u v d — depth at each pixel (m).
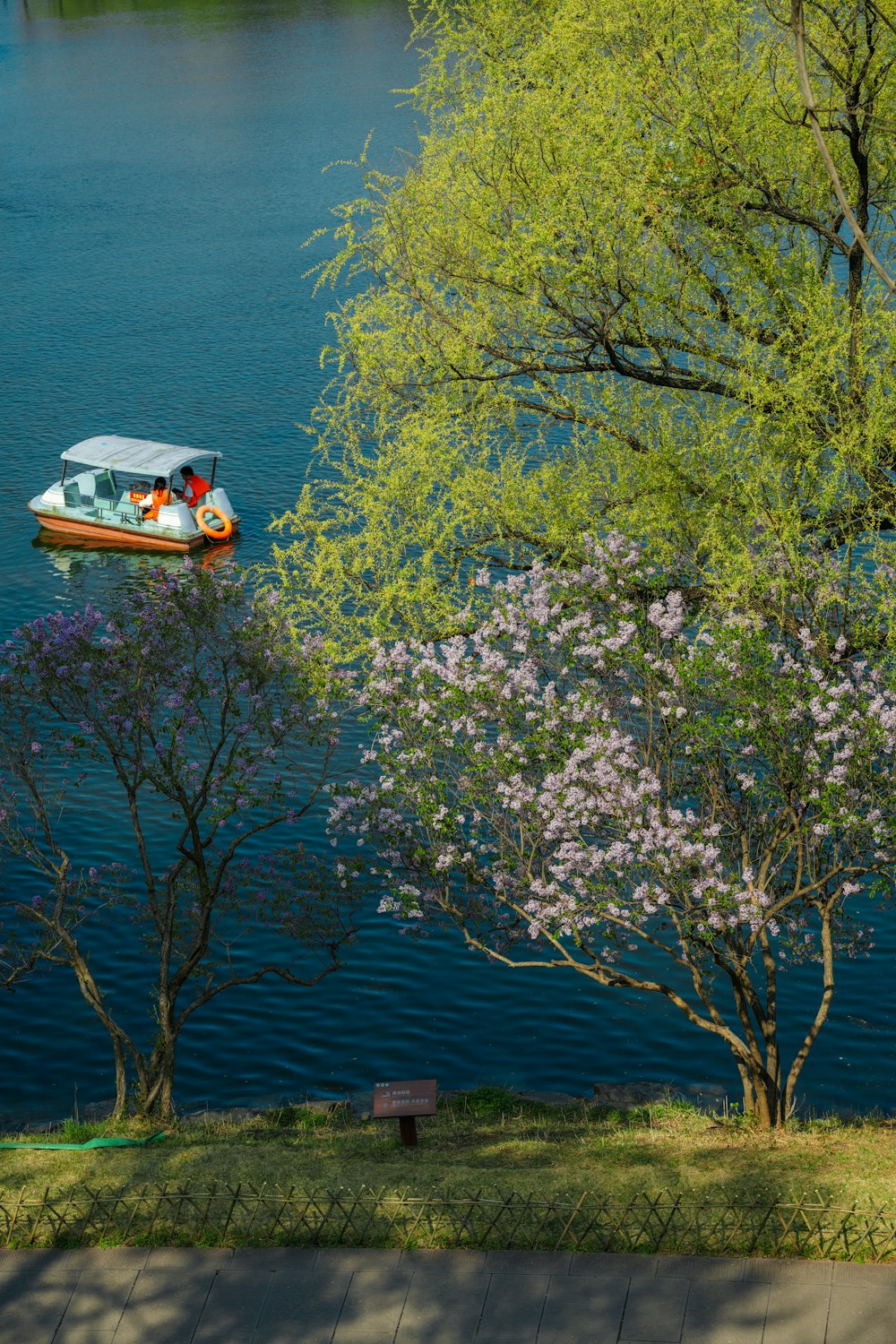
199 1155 13.45
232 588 17.55
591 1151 14.00
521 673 15.31
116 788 29.05
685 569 16.12
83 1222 11.98
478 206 16.19
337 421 18.41
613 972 15.49
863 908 24.19
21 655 17.19
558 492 16.97
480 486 16.75
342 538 17.05
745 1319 10.18
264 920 19.86
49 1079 20.95
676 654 14.98
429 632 16.55
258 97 115.69
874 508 15.09
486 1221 11.57
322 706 17.06
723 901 13.91
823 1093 19.77
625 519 16.44
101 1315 10.83
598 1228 11.34
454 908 16.22
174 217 82.50
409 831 16.39
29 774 17.84
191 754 27.53
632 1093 19.61
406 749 16.36
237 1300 10.90
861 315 15.29
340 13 160.00
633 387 17.08
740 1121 16.12
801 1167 12.41
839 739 14.16
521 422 19.53
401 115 103.75
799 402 14.87
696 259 16.11
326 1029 22.02
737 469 15.52
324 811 26.94
